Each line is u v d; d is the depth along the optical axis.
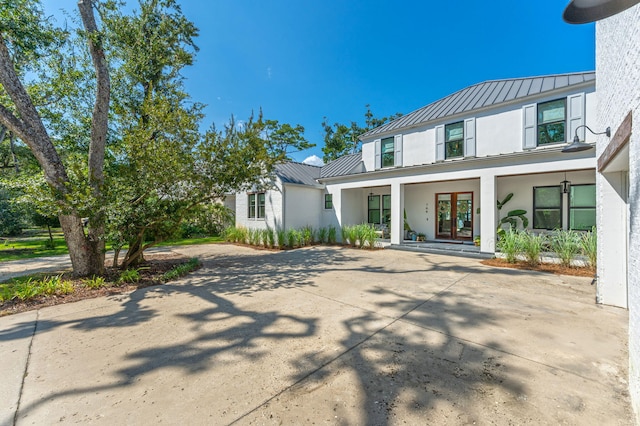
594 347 3.10
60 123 9.59
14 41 7.41
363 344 3.24
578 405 2.17
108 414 2.11
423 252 10.50
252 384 2.48
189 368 2.75
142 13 8.50
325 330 3.64
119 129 8.68
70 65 9.22
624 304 4.41
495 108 10.02
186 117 7.04
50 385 2.49
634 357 2.18
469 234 11.71
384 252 10.69
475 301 4.78
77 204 5.65
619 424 1.98
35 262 8.99
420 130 11.95
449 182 12.08
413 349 3.10
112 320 4.05
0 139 10.80
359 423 1.99
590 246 7.05
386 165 13.09
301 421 2.02
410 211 13.30
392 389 2.38
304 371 2.69
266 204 14.69
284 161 10.48
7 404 2.23
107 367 2.78
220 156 7.35
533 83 10.07
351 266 8.02
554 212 9.48
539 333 3.47
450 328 3.66
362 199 15.18
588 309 4.33
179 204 6.89
